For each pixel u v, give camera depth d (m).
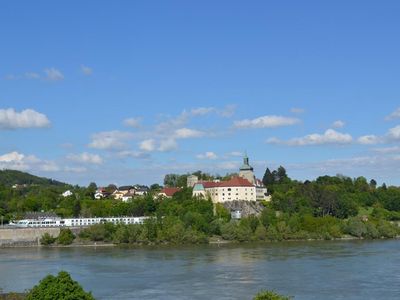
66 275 97.25
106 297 151.75
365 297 147.75
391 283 167.50
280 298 83.62
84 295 95.56
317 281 172.25
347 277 179.25
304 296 150.00
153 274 191.38
